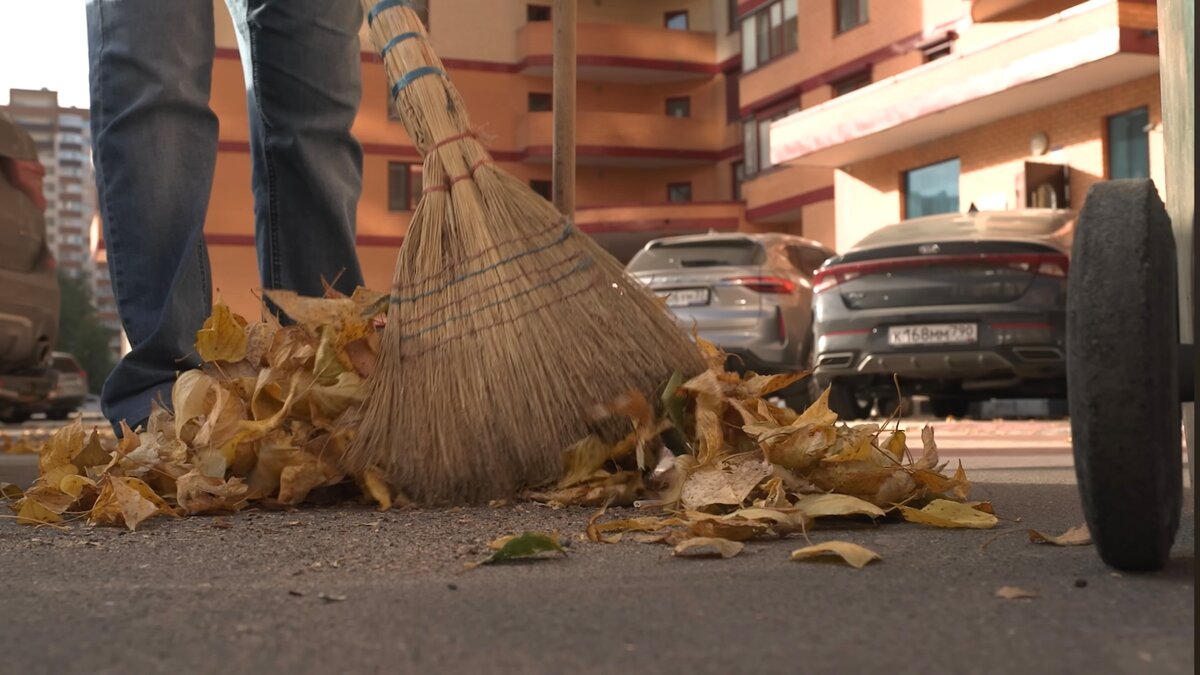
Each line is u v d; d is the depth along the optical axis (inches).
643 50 1181.7
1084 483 55.8
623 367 91.7
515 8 1140.5
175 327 116.0
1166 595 53.1
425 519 85.3
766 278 358.3
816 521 82.4
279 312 130.4
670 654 43.6
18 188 222.5
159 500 91.7
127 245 117.7
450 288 93.7
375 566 66.2
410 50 99.3
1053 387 303.7
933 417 396.2
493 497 91.0
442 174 96.7
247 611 53.1
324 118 131.2
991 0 696.4
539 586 58.2
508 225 94.0
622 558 67.3
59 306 236.7
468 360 91.5
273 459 94.3
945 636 45.5
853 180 776.9
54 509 91.9
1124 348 53.2
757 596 54.4
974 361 285.1
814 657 42.6
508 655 44.1
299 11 127.7
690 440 91.6
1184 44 67.8
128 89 117.9
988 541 70.4
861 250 301.0
